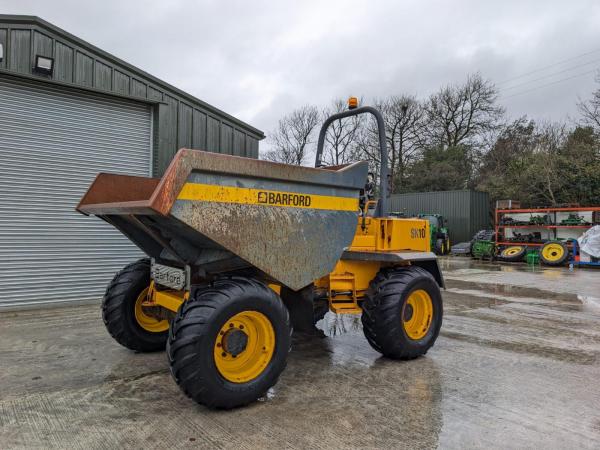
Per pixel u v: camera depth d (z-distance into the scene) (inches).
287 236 123.3
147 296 158.2
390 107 1166.3
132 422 106.7
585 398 126.6
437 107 1202.6
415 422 109.3
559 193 751.1
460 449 96.5
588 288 352.5
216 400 109.0
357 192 143.2
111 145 278.2
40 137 252.8
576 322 227.9
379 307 153.3
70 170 263.0
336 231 136.3
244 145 354.3
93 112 270.8
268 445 96.4
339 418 110.9
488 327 215.5
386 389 131.4
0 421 106.8
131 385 131.0
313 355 166.2
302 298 143.9
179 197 102.1
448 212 789.2
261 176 116.1
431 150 1147.3
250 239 115.0
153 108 293.9
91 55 269.1
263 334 119.6
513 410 117.6
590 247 509.4
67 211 261.1
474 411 116.6
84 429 102.9
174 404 117.6
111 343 176.2
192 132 314.2
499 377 143.6
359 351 172.2
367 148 1174.3
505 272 474.3
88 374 140.3
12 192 244.2
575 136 832.9
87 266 266.5
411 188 1089.4
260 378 116.6
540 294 321.7
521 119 1157.1
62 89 259.4
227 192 110.5
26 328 200.1
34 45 248.8
